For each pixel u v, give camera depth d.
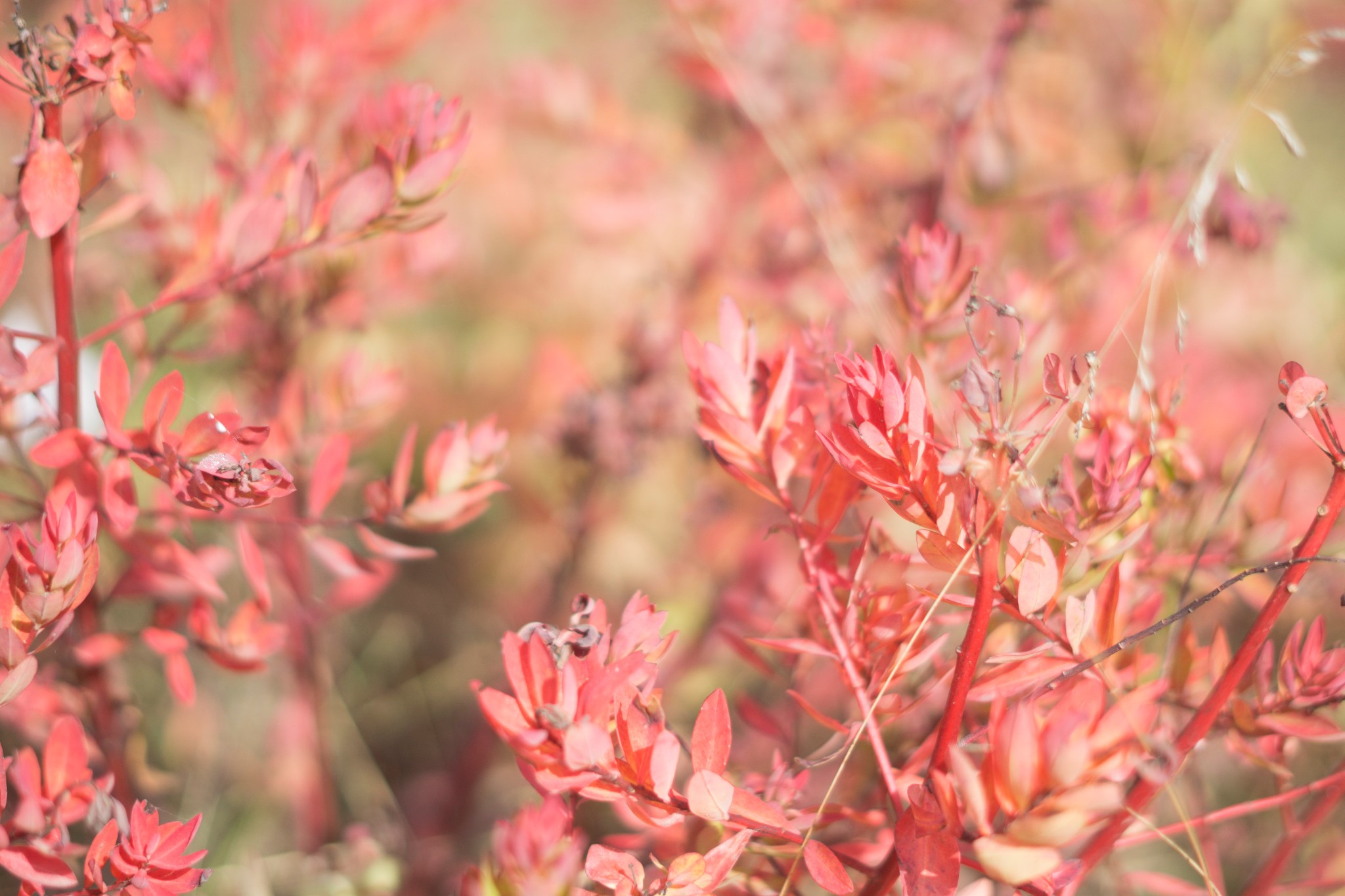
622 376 0.90
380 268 0.79
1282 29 1.10
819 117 1.01
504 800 0.96
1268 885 0.64
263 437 0.60
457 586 1.10
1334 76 1.30
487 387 1.12
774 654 0.67
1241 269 0.96
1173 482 0.65
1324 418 0.57
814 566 0.61
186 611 0.69
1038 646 0.61
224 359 0.93
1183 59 1.06
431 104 0.63
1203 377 0.88
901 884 0.60
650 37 1.16
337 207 0.63
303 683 0.81
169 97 0.73
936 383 0.67
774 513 0.88
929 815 0.56
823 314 0.84
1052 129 1.04
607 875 0.58
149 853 0.59
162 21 0.74
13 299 0.92
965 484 0.58
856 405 0.58
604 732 0.56
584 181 1.04
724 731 0.57
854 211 0.97
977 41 1.08
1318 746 0.71
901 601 0.61
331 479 0.67
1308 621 0.79
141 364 0.69
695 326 0.96
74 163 0.60
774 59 0.98
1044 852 0.55
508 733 0.56
